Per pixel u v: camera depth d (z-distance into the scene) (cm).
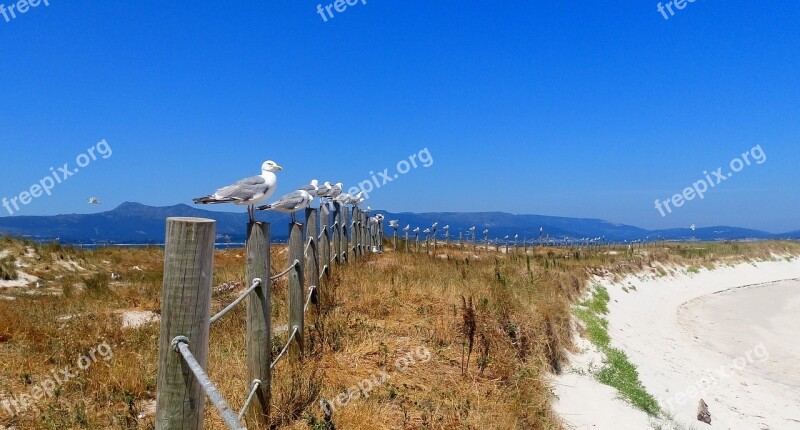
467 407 638
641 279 3000
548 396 818
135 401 578
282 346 724
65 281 1798
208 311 316
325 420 532
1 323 834
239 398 552
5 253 1903
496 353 830
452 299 1048
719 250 4428
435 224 2897
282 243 2089
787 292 3556
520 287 1345
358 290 1056
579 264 2606
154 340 773
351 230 1582
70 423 512
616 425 859
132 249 2511
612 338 1611
